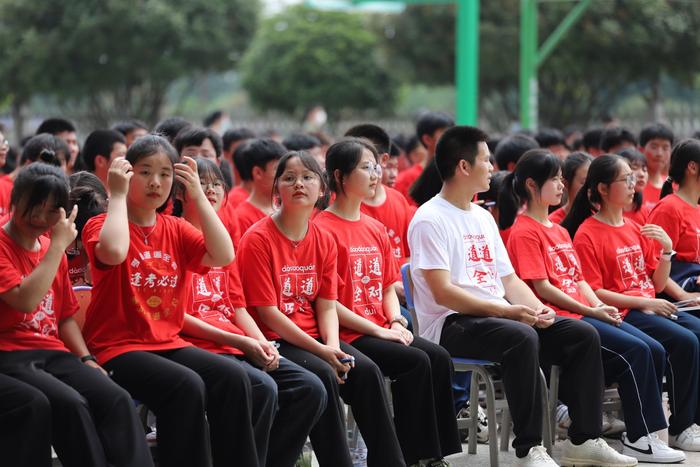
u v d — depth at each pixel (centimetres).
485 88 3177
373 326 680
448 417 676
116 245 556
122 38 3042
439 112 1148
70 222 548
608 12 2817
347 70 3588
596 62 2881
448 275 712
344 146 711
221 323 642
